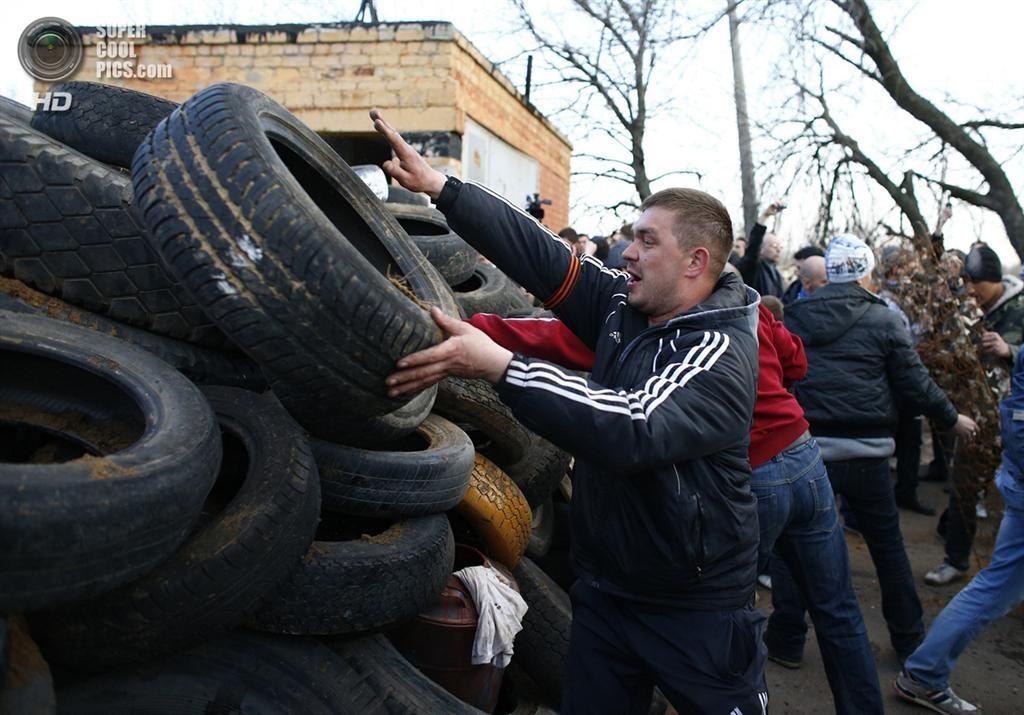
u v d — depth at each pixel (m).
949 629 3.81
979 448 5.25
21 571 1.46
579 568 2.43
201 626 1.99
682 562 2.19
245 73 8.91
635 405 1.98
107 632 1.89
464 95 9.06
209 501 2.54
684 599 2.26
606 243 7.89
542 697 3.43
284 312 1.91
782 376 3.67
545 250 2.65
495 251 2.64
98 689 2.05
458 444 2.94
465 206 2.62
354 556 2.36
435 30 8.63
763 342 3.35
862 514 4.34
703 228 2.28
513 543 3.24
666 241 2.29
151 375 2.10
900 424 7.21
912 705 4.00
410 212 4.53
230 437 2.47
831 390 4.22
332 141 9.49
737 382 2.11
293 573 2.25
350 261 1.95
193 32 8.84
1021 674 4.38
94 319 2.48
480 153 9.78
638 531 2.19
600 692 2.37
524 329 2.86
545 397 1.94
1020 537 3.69
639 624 2.30
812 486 3.30
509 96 10.70
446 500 2.78
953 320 5.60
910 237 6.52
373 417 2.31
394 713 2.41
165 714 2.12
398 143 2.60
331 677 2.29
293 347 1.95
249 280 1.89
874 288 6.52
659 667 2.26
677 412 1.99
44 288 2.46
